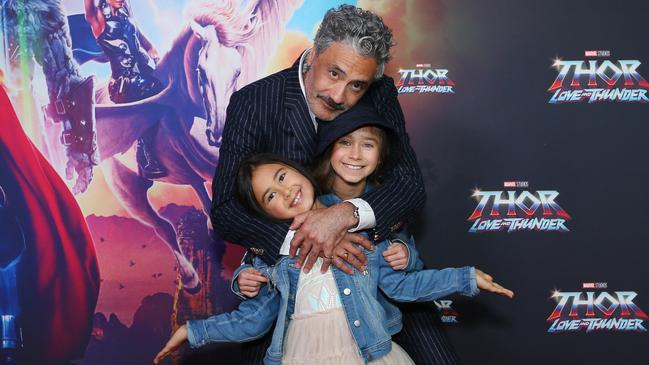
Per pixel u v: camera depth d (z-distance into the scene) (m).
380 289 2.19
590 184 3.14
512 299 3.16
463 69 3.13
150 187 3.13
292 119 2.21
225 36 3.12
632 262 3.14
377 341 2.03
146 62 3.11
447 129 3.14
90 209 3.11
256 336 2.16
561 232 3.14
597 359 3.16
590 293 3.15
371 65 2.03
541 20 3.12
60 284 3.11
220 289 3.16
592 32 3.12
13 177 3.08
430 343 2.33
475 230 3.15
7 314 3.08
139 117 3.12
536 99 3.13
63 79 3.09
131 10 3.10
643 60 3.12
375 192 2.11
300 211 2.12
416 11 3.12
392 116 2.36
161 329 3.14
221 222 2.12
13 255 3.08
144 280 3.14
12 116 3.08
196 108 3.13
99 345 3.12
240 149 2.19
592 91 3.13
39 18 3.07
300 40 3.14
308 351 2.01
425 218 3.15
